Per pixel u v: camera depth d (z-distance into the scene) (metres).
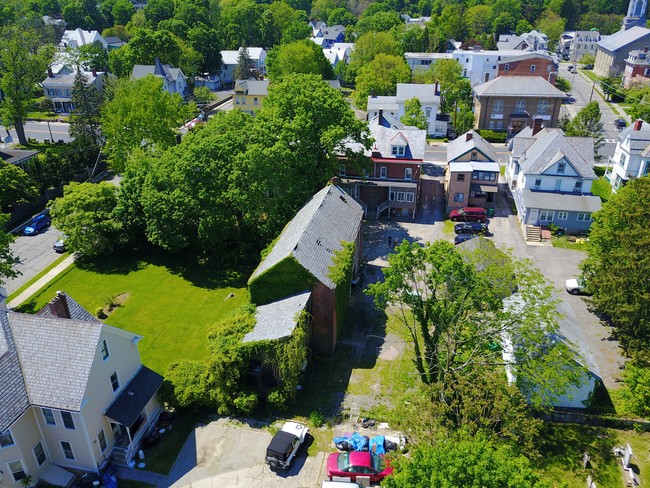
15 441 33.53
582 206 66.94
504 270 42.12
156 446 38.62
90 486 35.22
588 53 171.62
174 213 59.69
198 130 67.50
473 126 110.12
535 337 38.44
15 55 95.81
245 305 48.19
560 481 35.53
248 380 42.91
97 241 63.09
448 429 33.72
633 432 39.62
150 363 46.78
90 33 164.62
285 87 66.81
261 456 37.59
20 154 84.88
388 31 160.62
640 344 44.28
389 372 45.34
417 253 41.84
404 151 71.62
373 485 35.25
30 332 36.09
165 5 176.38
